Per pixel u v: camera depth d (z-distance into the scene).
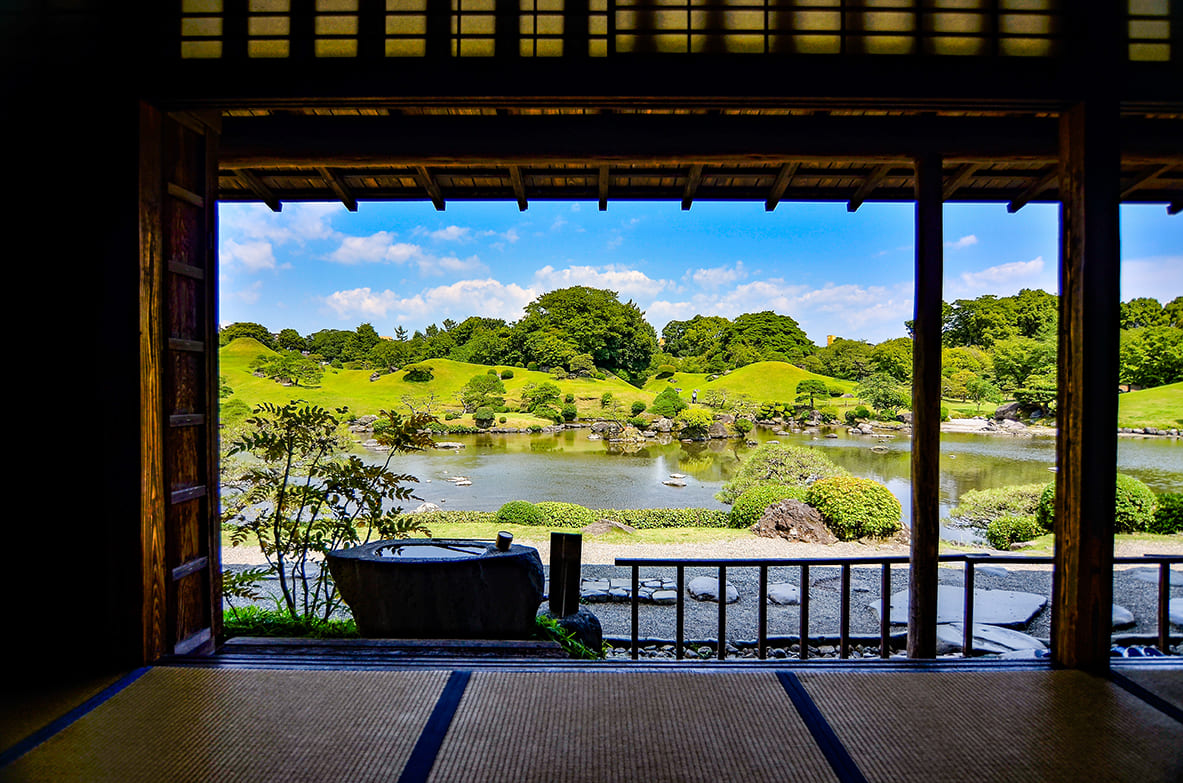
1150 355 31.00
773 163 3.23
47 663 2.13
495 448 25.02
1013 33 2.26
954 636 4.51
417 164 3.09
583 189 3.73
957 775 1.54
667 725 1.77
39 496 2.14
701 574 6.39
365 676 2.07
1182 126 3.03
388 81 2.21
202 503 2.53
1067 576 2.19
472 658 2.28
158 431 2.21
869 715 1.83
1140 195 3.81
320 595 4.91
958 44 2.28
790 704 1.89
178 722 1.76
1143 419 26.16
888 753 1.63
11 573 2.14
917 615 3.11
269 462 3.74
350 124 3.00
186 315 2.43
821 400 36.50
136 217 2.12
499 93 2.21
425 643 2.61
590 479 17.92
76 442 2.14
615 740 1.69
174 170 2.35
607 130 2.97
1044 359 30.88
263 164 3.08
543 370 50.22
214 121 2.54
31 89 2.12
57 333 2.13
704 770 1.55
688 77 2.22
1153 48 2.28
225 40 2.26
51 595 2.14
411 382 43.72
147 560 2.16
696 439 27.22
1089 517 2.14
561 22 2.30
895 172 3.52
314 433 3.58
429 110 2.98
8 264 2.13
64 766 1.54
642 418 28.61
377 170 3.45
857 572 6.62
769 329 55.56
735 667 2.16
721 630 3.01
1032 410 31.22
